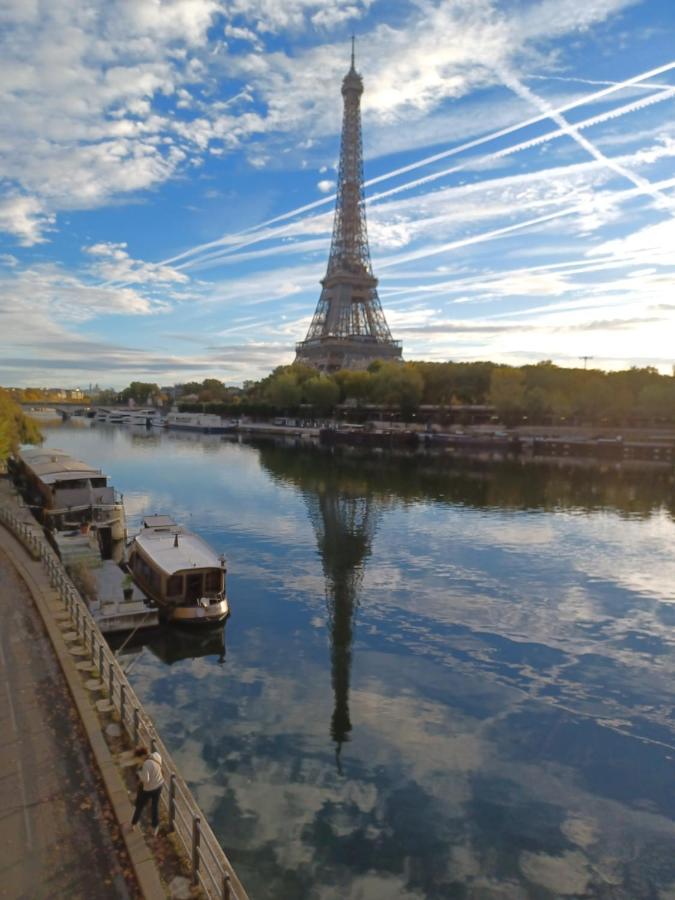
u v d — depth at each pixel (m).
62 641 29.25
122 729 21.84
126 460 140.50
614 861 22.36
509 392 191.38
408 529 73.56
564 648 40.53
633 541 68.75
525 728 30.92
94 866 15.83
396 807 24.62
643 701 33.84
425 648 40.22
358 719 31.23
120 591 45.06
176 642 40.62
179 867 15.79
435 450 171.50
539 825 24.03
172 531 53.25
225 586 48.28
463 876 21.39
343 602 48.47
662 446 157.25
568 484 109.94
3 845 16.47
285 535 69.94
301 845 22.42
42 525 63.16
